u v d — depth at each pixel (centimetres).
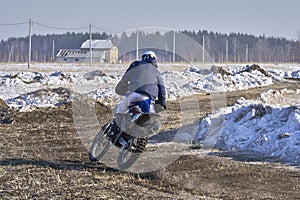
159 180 1188
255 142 1641
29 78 4188
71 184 1095
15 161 1348
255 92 3844
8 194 994
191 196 1034
